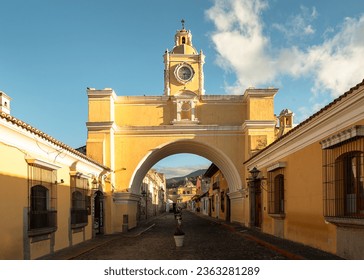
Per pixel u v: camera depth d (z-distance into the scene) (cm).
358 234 749
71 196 1285
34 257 959
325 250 909
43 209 1052
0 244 791
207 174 3844
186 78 2123
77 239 1339
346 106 756
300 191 1089
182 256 1007
